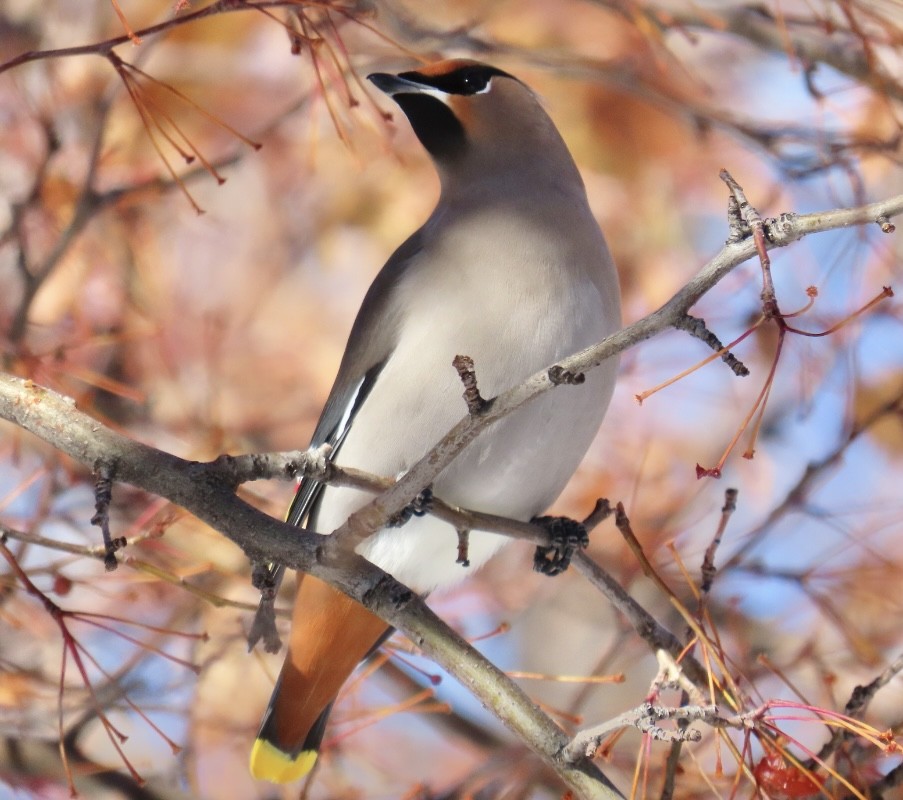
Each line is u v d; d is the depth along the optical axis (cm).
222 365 1362
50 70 1255
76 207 1138
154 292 1293
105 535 726
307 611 937
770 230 639
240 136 846
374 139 1303
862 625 1127
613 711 1309
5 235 1138
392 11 1150
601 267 973
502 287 940
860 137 1130
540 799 1059
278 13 1260
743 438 1321
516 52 1179
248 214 1488
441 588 1034
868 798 793
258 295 1426
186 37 1324
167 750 1138
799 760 822
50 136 1167
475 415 691
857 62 1112
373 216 1429
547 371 675
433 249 976
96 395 1266
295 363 1421
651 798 957
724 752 964
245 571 1144
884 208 620
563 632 1327
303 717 967
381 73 1097
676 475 1326
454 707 1242
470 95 1062
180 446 1259
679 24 1150
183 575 951
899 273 1166
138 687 1105
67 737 1050
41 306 1233
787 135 1166
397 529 985
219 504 744
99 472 737
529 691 1309
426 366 941
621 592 880
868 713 1031
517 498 966
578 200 1015
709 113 1203
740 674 879
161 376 1313
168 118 857
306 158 1398
